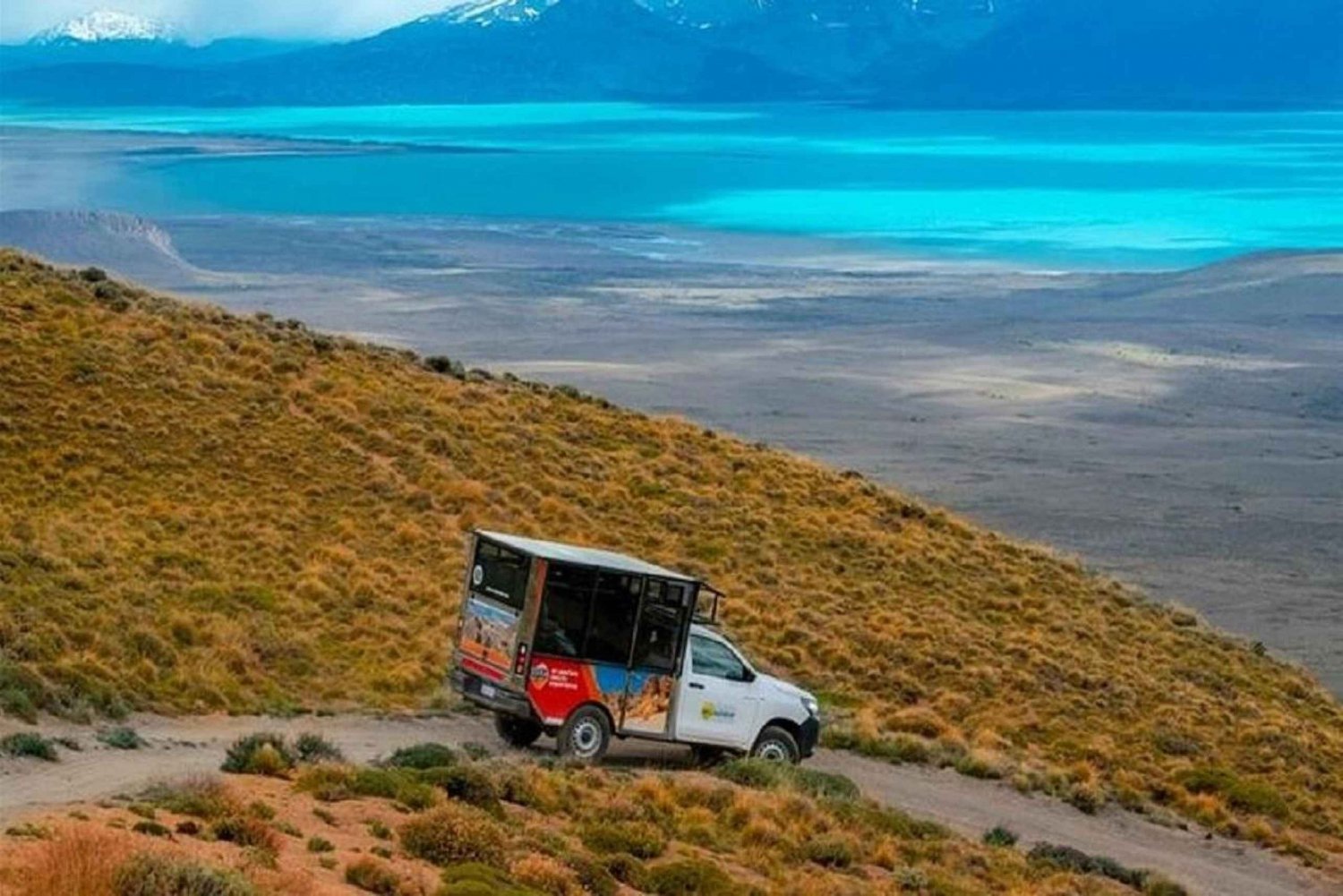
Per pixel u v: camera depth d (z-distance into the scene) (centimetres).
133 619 3147
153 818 1775
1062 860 2797
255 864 1587
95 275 5794
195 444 4525
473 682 2752
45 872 1373
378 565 3984
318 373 5334
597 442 5581
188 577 3609
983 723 3828
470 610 2775
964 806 3158
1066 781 3450
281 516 4188
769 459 5875
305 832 1877
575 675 2714
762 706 2888
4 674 2548
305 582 3712
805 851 2416
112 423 4472
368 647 3456
